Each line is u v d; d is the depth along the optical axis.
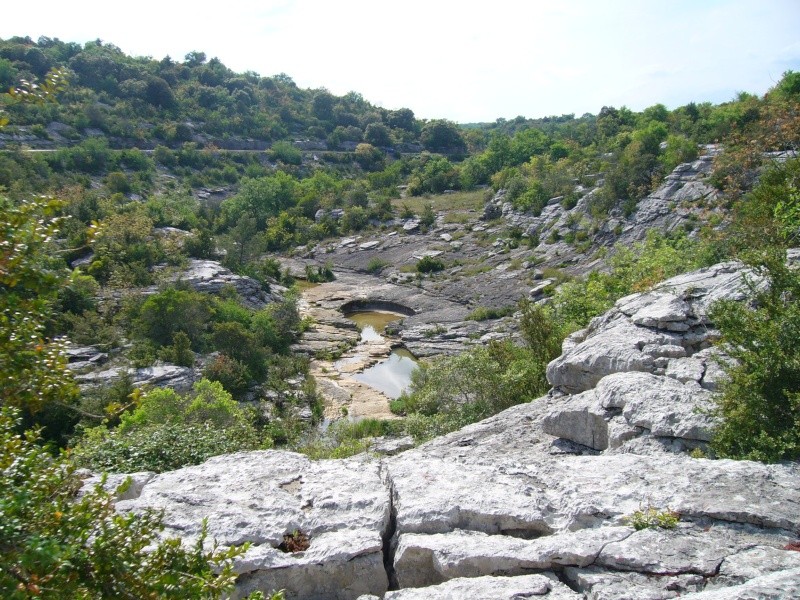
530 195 66.81
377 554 6.86
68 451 5.68
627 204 52.91
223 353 38.25
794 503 6.90
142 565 4.92
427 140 134.88
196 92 124.62
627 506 7.17
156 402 21.98
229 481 8.29
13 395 5.71
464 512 7.27
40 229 5.59
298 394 35.94
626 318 13.87
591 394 11.60
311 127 132.25
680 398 10.10
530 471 8.23
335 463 8.84
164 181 87.25
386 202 80.12
